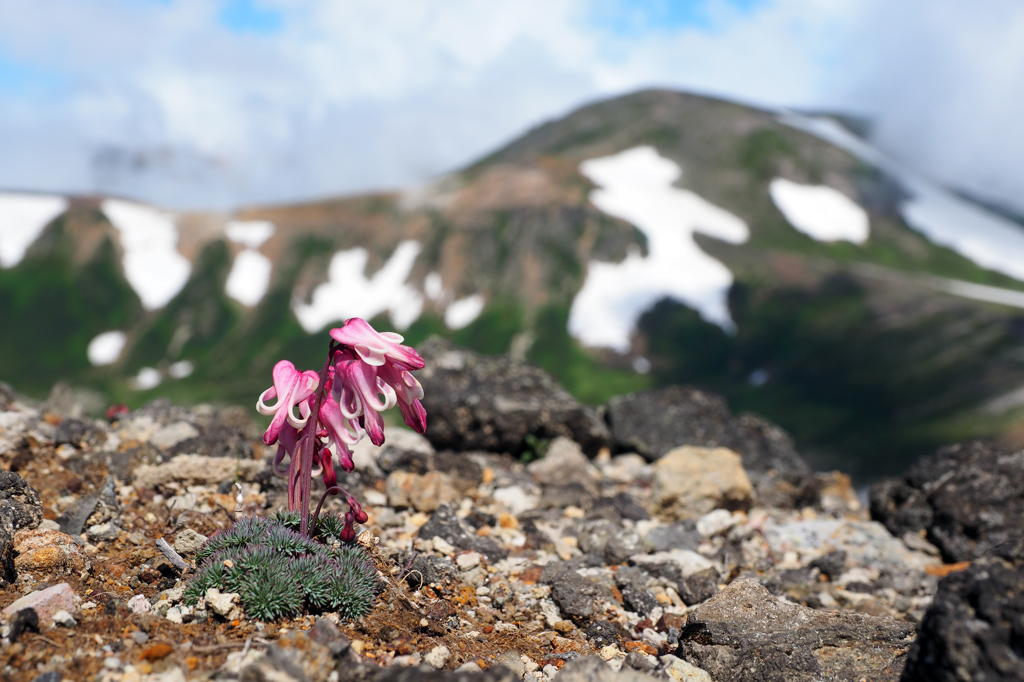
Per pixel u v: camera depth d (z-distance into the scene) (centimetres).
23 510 31
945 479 47
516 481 49
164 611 26
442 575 33
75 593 27
